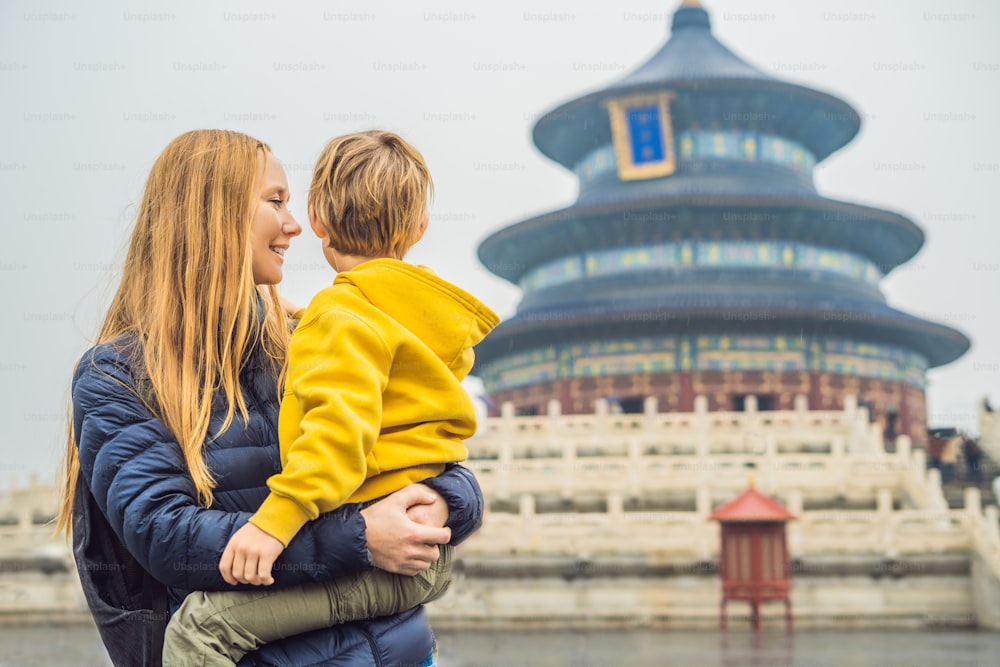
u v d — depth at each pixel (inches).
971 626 991.6
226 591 97.5
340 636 100.5
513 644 879.1
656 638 919.7
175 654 96.6
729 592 974.4
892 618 999.0
